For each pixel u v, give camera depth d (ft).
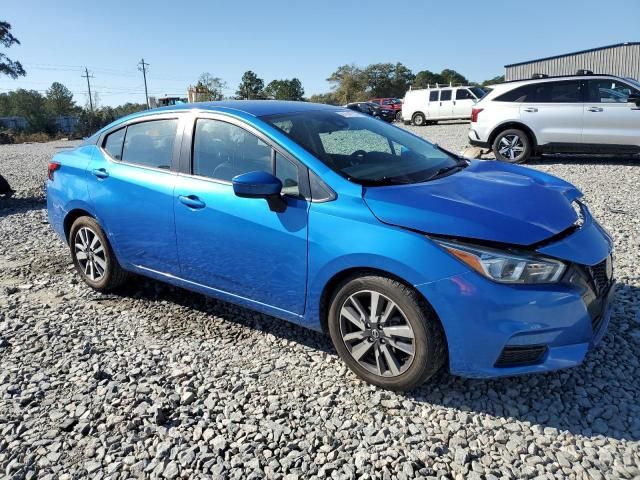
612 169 32.24
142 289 15.33
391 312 9.36
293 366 10.89
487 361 8.73
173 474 7.97
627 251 16.58
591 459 7.98
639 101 31.22
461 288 8.53
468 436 8.61
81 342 12.25
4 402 9.91
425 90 91.09
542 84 33.94
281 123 11.44
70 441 8.78
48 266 17.84
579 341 8.95
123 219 13.34
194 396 9.88
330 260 9.64
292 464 8.10
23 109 265.34
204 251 11.75
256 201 10.69
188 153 12.19
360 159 11.09
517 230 8.80
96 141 14.67
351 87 309.42
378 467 7.96
